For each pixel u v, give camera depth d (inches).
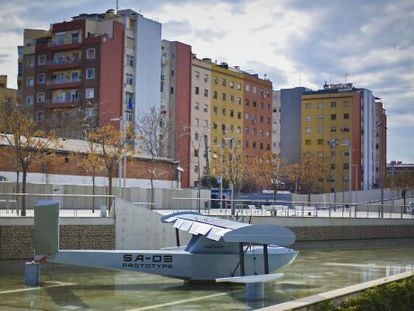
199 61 4387.3
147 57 3747.5
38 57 3678.6
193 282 934.4
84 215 1290.6
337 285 995.3
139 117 3595.0
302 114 5408.5
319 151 5305.1
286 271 1198.9
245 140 4857.3
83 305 754.2
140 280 971.3
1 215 1236.5
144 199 2080.5
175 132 3917.3
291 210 2247.8
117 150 2105.1
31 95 3673.7
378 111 5802.2
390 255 1652.3
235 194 3282.5
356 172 5093.5
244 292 876.0
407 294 516.7
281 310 420.8
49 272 1040.2
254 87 4987.7
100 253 869.8
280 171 4156.0
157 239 1322.6
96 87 3457.2
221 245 926.4
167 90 4101.9
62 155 2203.5
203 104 4404.5
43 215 856.9
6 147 1900.8
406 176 4266.7
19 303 755.4
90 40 3501.5
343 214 2135.8
